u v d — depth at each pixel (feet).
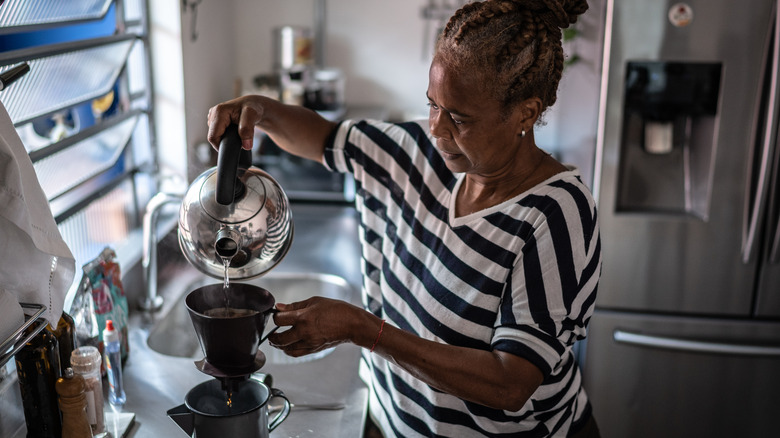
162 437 3.83
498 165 3.34
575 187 3.37
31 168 3.20
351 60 10.43
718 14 6.41
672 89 6.73
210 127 3.51
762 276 6.91
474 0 3.41
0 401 3.59
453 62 3.05
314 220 8.24
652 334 7.13
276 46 9.81
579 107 7.57
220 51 8.80
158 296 5.62
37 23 4.38
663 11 6.48
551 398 3.67
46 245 3.27
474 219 3.51
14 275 3.32
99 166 5.58
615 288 7.16
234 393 3.24
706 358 7.09
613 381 7.32
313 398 4.30
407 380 3.78
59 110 4.75
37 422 3.53
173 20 6.37
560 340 3.22
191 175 6.08
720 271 7.00
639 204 7.22
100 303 4.28
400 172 3.97
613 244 7.06
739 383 7.14
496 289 3.42
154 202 5.16
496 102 3.08
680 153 7.14
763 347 6.95
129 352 4.75
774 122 6.44
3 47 4.49
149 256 5.26
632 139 7.07
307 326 3.10
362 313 3.20
